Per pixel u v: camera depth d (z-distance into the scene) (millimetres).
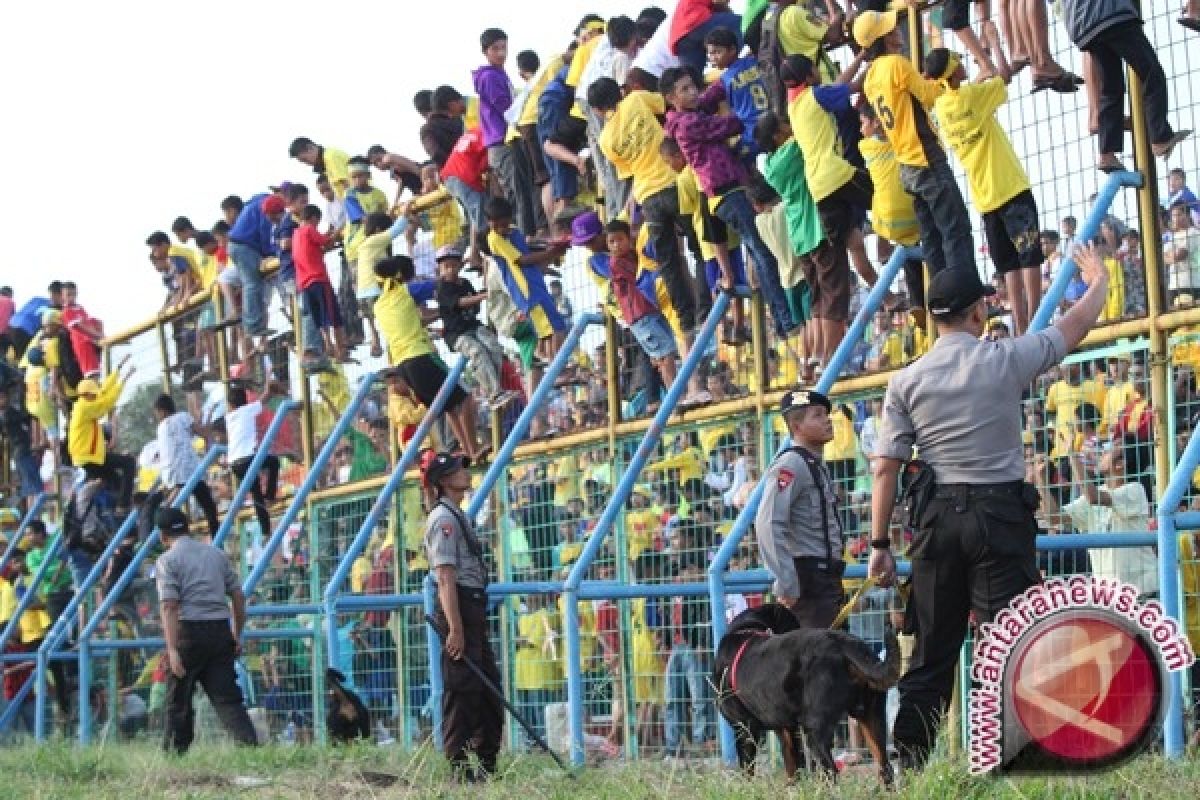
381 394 65750
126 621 75812
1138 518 39281
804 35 46781
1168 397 39344
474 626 39500
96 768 47125
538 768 40750
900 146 41969
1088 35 38906
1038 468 41562
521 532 57375
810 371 47250
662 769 37188
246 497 70250
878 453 29422
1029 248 40531
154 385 80250
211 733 66750
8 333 90062
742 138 47719
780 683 30234
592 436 54812
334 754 47219
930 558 28797
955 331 29266
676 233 50375
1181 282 39688
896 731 29250
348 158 67375
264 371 71312
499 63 58781
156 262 79312
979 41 42906
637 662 49031
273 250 70938
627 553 52250
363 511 65312
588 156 56000
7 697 80812
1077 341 29125
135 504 73625
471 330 58219
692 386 51312
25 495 89250
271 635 62094
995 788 27281
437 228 63125
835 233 44969
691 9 50906
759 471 48906
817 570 33562
